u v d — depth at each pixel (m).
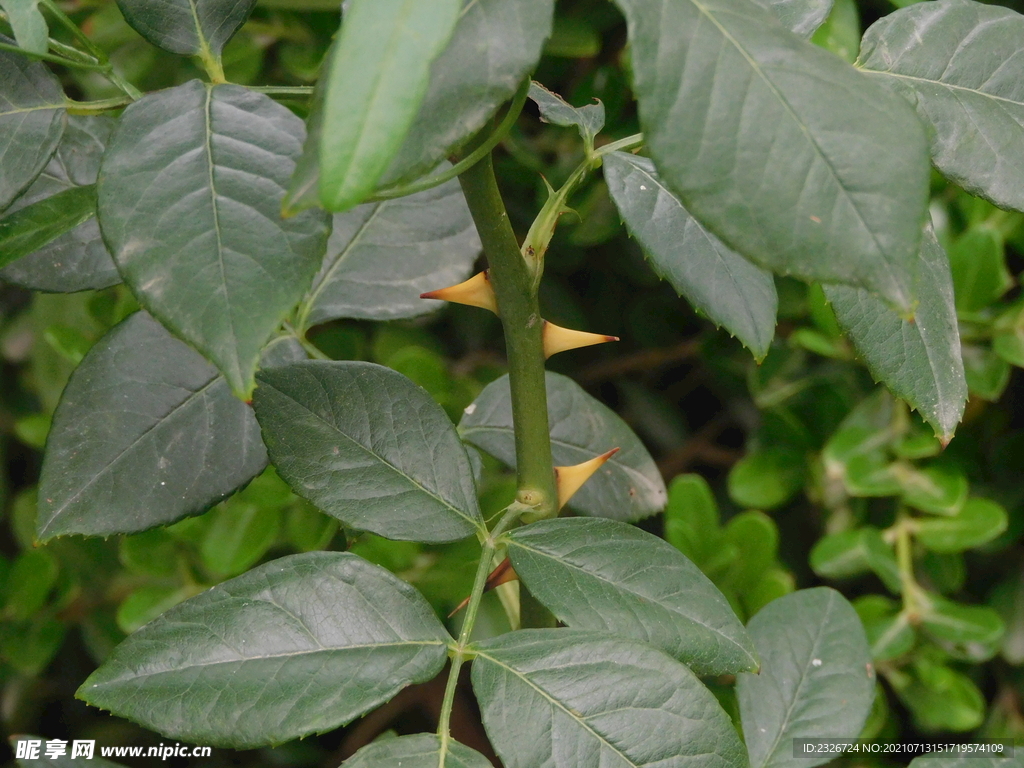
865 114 0.44
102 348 0.51
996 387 0.62
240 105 0.46
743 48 0.44
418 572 0.62
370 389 0.50
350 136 0.43
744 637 0.48
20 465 0.96
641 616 0.48
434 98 0.44
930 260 0.49
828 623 0.53
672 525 0.63
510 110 0.46
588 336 0.49
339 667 0.47
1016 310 0.62
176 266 0.45
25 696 0.88
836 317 0.49
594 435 0.55
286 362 0.53
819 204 0.44
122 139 0.46
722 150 0.44
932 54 0.49
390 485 0.49
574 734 0.47
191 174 0.46
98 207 0.45
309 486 0.49
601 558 0.49
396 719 0.88
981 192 0.48
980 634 0.62
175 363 0.52
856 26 0.59
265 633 0.47
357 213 0.54
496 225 0.48
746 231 0.44
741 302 0.49
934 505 0.63
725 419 0.86
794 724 0.52
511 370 0.50
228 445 0.51
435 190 0.55
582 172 0.49
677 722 0.47
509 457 0.54
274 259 0.45
